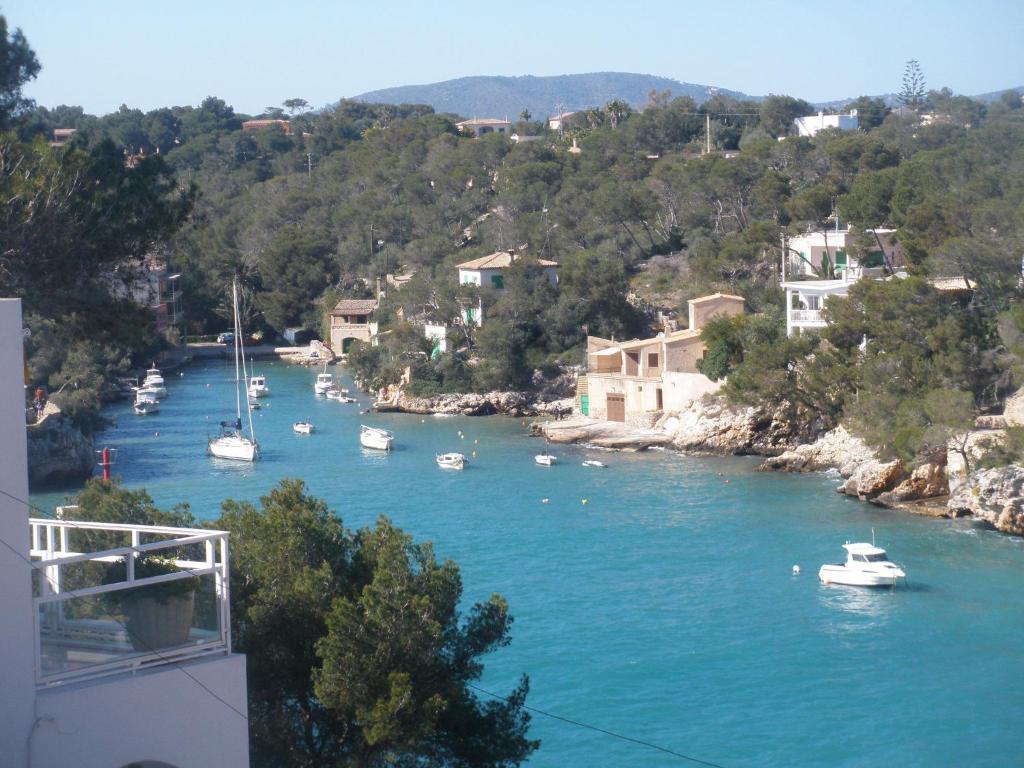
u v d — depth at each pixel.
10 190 19.88
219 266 183.25
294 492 22.20
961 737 40.44
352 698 17.97
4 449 12.12
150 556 15.06
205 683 13.62
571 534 70.50
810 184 156.88
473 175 194.12
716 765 38.38
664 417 108.88
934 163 132.00
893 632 51.34
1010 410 79.88
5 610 12.12
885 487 77.62
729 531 70.50
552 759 39.00
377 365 142.62
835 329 93.62
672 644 50.22
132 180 23.06
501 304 132.75
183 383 148.88
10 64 24.03
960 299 94.94
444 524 73.81
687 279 146.00
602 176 177.38
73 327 22.02
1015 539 66.81
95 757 12.76
